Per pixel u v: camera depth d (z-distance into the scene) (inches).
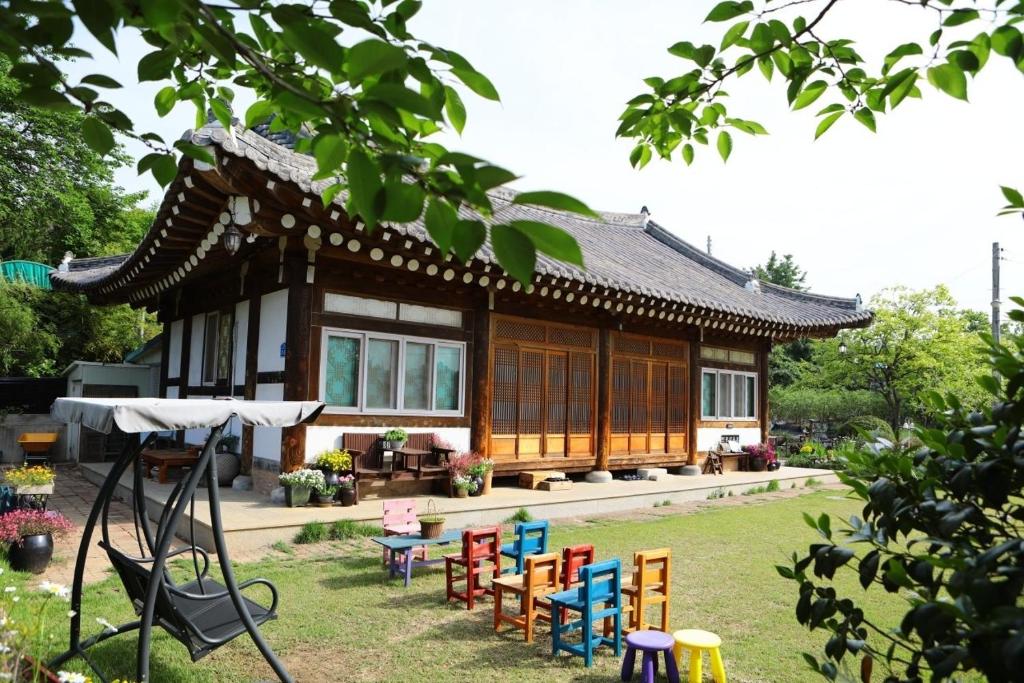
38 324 736.3
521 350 468.8
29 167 792.3
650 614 230.7
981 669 52.4
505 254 42.9
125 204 927.0
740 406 650.2
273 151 339.6
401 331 409.1
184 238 391.2
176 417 154.2
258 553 294.0
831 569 74.1
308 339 366.6
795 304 732.7
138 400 171.0
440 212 45.6
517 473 464.8
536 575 205.9
